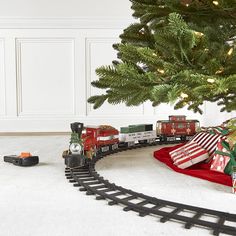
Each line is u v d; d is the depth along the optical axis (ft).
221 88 3.20
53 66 11.55
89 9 11.44
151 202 3.61
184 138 7.95
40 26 11.39
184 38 3.32
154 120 11.72
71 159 4.98
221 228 2.86
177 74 3.53
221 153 4.71
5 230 2.97
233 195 3.90
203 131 5.91
